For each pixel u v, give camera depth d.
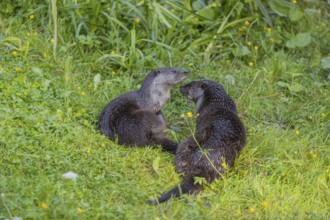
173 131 11.58
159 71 11.91
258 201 9.88
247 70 14.23
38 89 11.84
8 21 13.87
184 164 10.39
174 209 9.29
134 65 13.53
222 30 14.87
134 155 10.76
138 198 9.55
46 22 14.07
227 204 9.74
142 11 14.48
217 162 10.25
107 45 13.98
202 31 15.27
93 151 10.55
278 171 10.76
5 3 14.32
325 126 12.35
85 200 9.09
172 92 13.19
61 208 8.53
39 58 13.08
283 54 14.89
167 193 9.62
